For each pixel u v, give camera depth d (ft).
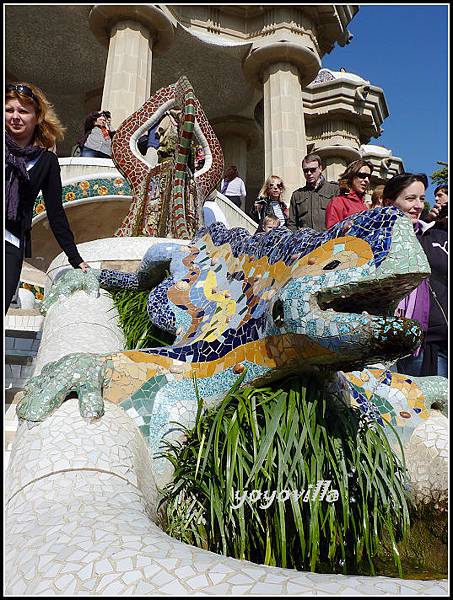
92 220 33.83
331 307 8.52
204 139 25.17
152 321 13.33
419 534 9.60
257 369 9.48
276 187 24.30
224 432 8.66
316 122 75.00
